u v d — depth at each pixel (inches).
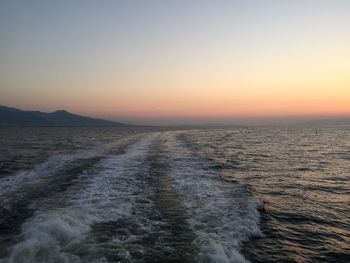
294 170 847.7
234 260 292.5
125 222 378.9
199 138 2284.7
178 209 435.2
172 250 305.3
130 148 1274.6
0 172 703.7
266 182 678.5
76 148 1314.0
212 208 441.7
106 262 277.3
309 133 3656.5
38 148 1365.7
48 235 322.3
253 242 342.6
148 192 526.3
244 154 1210.6
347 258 320.2
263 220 418.0
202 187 570.3
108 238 329.1
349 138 2508.6
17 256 280.4
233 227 370.9
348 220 437.4
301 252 329.1
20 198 477.4
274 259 308.7
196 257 291.9
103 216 396.5
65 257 281.6
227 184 609.3
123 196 497.0
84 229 347.6
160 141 1734.7
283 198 546.9
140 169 742.5
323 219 438.0
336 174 794.8
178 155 1036.5
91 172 694.5
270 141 2078.0
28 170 722.2
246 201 482.0
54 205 442.0
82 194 503.8
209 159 977.5
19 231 345.1
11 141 1955.0
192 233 348.8
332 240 365.1
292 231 386.6
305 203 517.7
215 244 319.3
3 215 399.2
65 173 679.7
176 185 582.9
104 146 1384.1
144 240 327.3
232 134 3238.2
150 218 395.9
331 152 1339.8
